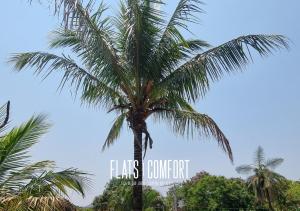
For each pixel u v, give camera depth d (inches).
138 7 438.0
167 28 465.4
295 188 2349.9
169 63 479.5
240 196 2020.2
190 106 518.6
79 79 480.7
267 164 1941.4
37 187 311.3
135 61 467.2
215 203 1989.4
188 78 462.9
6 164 310.0
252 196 2042.3
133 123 482.9
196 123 482.0
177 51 473.4
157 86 476.7
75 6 252.4
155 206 1369.3
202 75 461.7
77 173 328.2
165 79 479.5
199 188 2020.2
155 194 1066.1
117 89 493.0
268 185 1909.4
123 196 1032.8
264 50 453.7
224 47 461.4
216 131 471.5
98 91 484.7
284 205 2180.1
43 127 323.9
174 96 476.7
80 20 323.9
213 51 465.1
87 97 488.1
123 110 511.2
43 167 317.4
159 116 514.9
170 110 488.4
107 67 458.3
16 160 312.8
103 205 1406.3
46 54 480.4
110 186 1221.7
